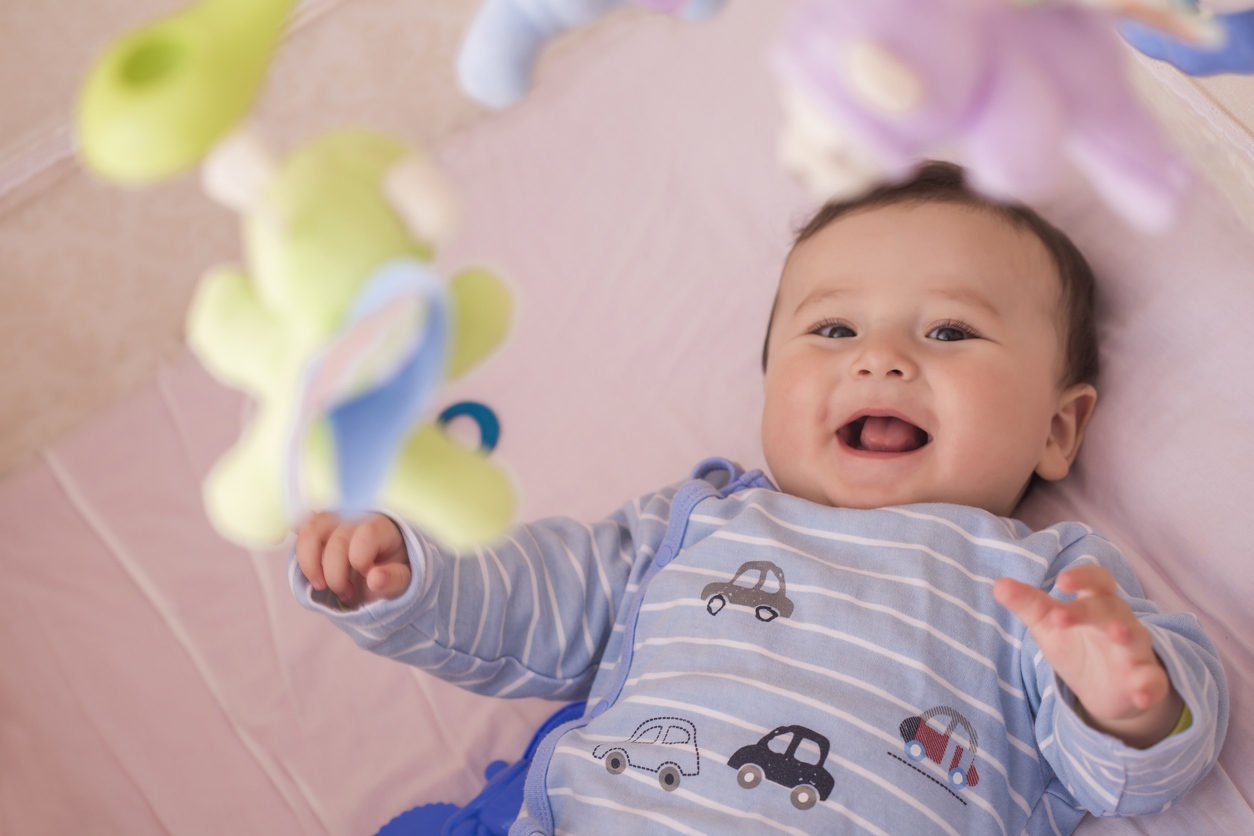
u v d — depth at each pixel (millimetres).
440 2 1674
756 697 944
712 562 1077
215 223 1608
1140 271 1299
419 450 453
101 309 1570
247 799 1202
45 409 1574
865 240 1203
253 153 414
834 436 1144
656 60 1733
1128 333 1279
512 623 1104
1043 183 419
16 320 1511
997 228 1197
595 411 1477
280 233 402
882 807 881
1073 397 1246
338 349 365
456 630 1043
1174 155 456
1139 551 1188
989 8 412
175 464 1458
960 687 955
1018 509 1279
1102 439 1248
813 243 1263
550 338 1533
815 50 387
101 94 374
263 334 424
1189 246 1291
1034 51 423
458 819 1089
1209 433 1188
